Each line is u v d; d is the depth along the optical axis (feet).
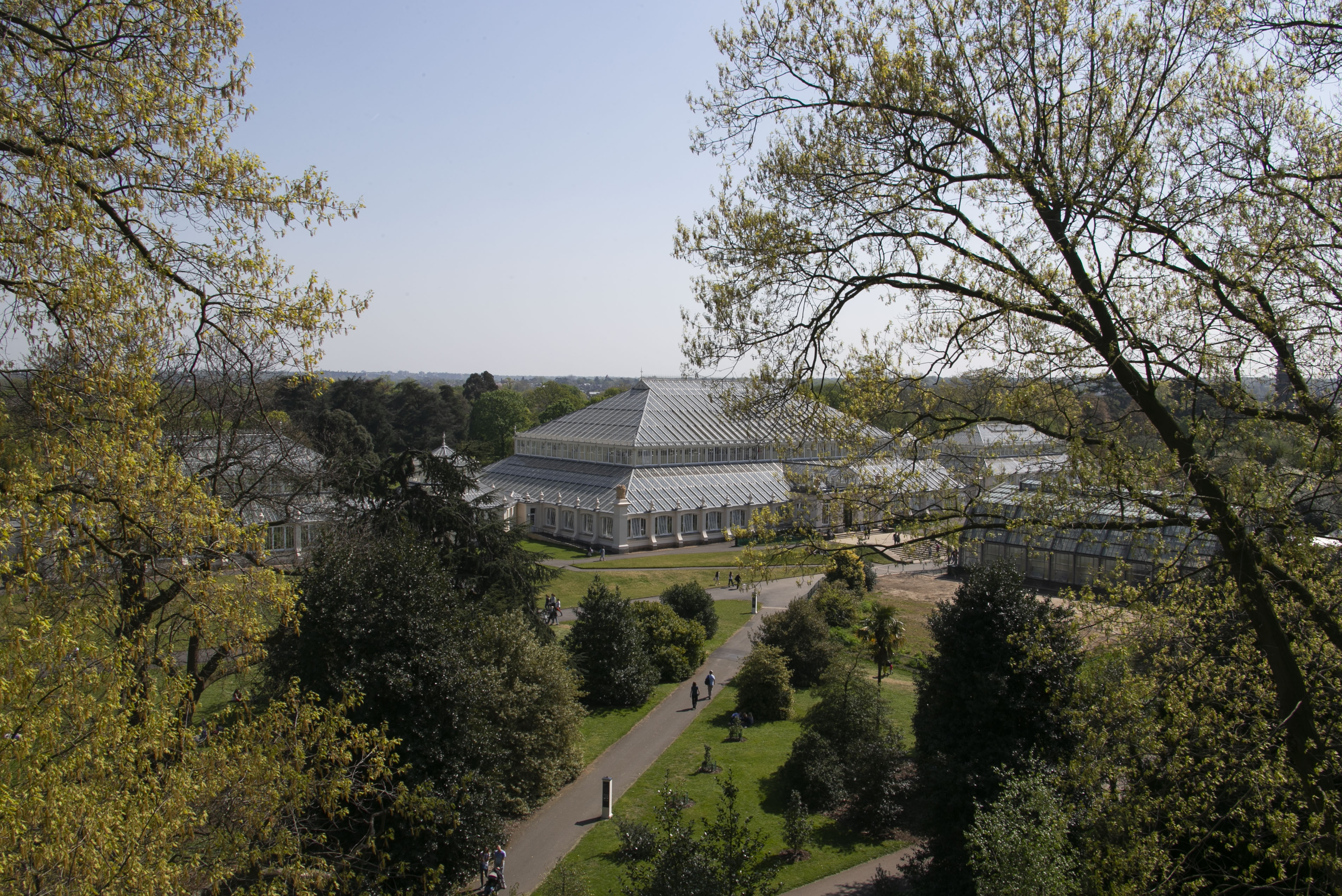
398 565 78.79
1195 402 40.78
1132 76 39.32
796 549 43.60
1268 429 41.52
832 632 171.63
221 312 42.09
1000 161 38.91
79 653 36.29
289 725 53.93
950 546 44.06
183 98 37.70
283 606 43.68
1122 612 45.83
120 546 40.55
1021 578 84.43
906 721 129.18
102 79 35.70
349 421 310.24
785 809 104.06
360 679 70.85
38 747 35.17
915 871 84.12
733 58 44.09
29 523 32.04
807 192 44.42
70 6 36.76
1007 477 44.11
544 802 105.60
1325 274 39.29
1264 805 42.04
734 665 165.17
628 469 287.69
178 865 42.34
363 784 60.75
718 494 291.79
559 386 562.25
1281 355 37.99
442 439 314.96
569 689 111.96
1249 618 44.50
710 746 124.88
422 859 70.74
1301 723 37.86
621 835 91.04
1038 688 78.43
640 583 223.10
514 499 301.43
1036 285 37.96
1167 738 47.57
